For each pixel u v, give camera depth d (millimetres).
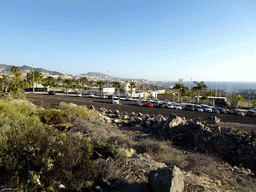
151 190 3654
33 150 3684
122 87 89438
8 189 2885
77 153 4137
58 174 3408
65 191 3191
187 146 10508
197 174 5637
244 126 13648
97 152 5102
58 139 4598
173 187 3268
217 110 33500
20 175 3191
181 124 12953
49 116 9984
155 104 44281
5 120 6867
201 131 11016
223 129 11414
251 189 5016
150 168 4902
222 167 7012
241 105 54062
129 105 36375
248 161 8430
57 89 83312
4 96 19891
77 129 9055
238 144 9617
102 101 40625
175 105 38531
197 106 36281
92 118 14250
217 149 9711
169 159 6727
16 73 61250
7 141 4023
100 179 3797
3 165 3334
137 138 10930
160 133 12586
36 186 2934
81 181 3475
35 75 72000
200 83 60312
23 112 10516
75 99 40750
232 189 4871
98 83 71438
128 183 3918
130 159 5461
